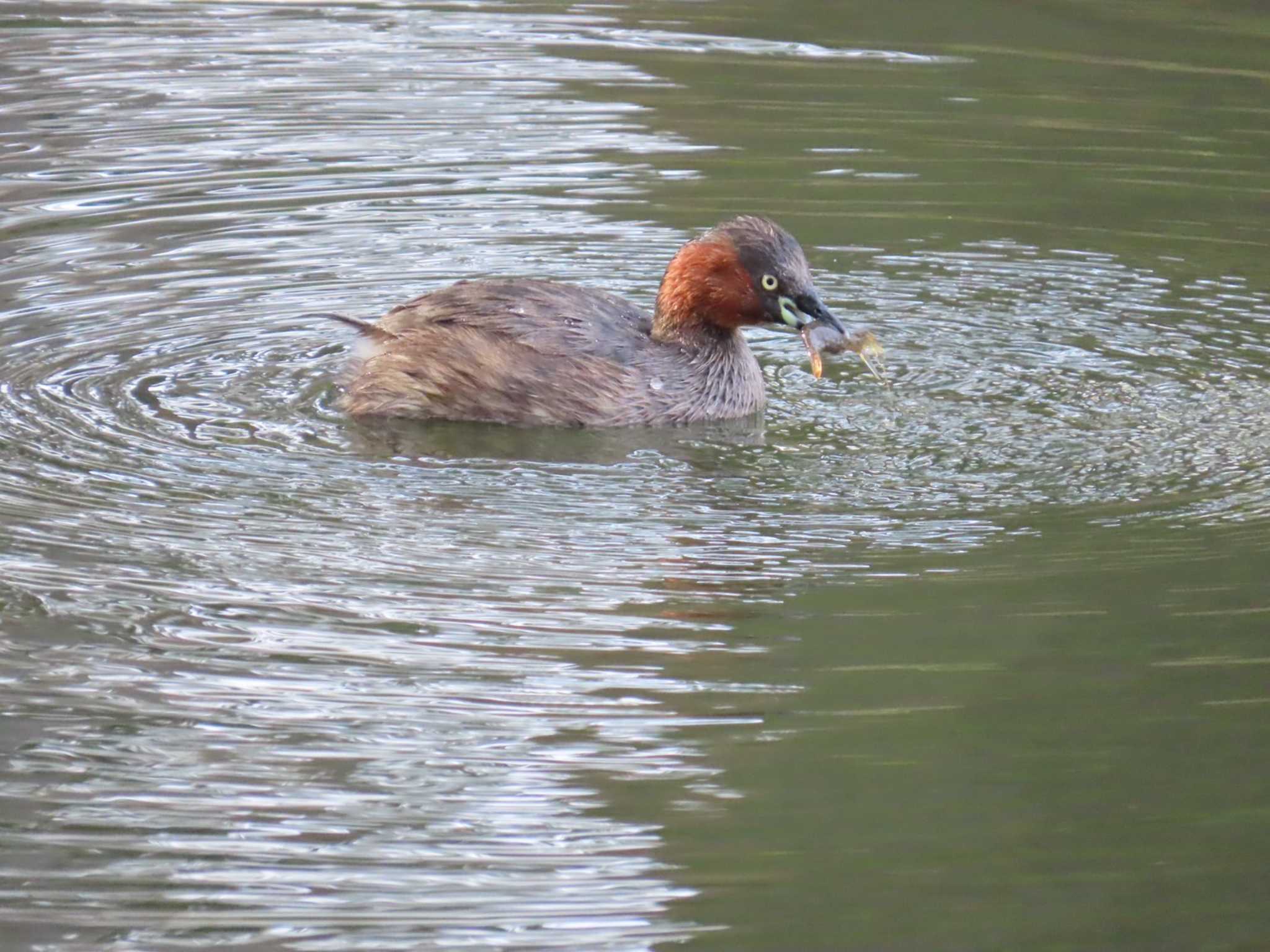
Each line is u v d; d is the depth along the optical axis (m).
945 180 18.77
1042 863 8.05
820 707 9.27
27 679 9.38
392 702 9.24
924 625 10.02
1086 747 8.91
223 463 12.20
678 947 7.50
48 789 8.48
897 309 15.56
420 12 24.77
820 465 12.49
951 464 12.46
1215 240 17.27
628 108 20.72
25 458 12.09
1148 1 25.34
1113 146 19.73
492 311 13.41
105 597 10.20
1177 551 10.91
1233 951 7.41
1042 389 13.94
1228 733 8.97
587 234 17.14
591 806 8.47
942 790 8.49
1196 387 13.94
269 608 10.16
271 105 20.72
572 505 11.69
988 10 24.98
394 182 18.41
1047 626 9.95
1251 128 20.22
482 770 8.75
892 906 7.75
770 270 13.52
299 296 15.52
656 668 9.59
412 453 12.57
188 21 24.17
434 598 10.29
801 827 8.34
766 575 10.65
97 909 7.68
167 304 15.17
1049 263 16.67
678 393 13.38
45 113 20.19
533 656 9.70
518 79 21.64
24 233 16.66
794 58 22.56
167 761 8.75
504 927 7.62
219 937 7.51
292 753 8.84
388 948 7.46
